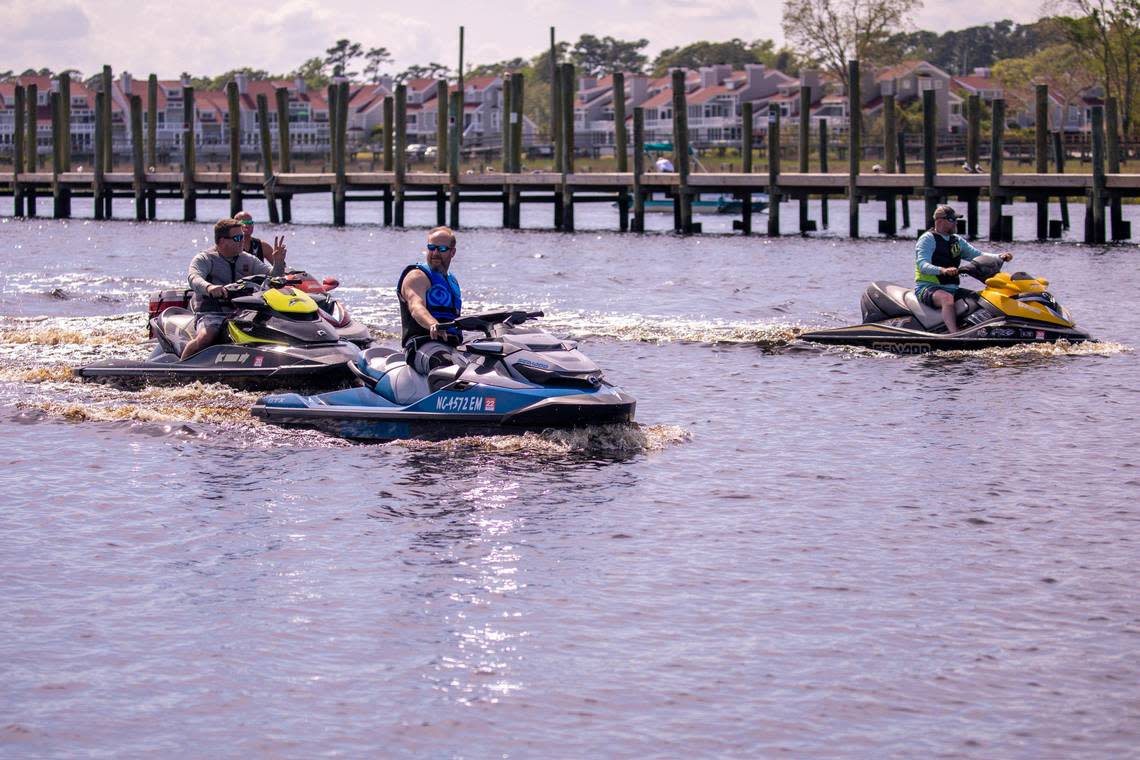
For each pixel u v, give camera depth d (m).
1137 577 8.73
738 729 6.56
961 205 73.75
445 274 13.42
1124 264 34.22
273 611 8.08
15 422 13.42
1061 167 60.41
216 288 15.51
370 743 6.41
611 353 18.52
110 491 10.81
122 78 163.38
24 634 7.70
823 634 7.75
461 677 7.15
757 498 10.73
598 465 11.81
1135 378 16.14
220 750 6.34
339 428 12.98
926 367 17.19
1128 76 106.81
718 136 149.12
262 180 61.16
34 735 6.47
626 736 6.49
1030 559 9.11
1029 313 18.48
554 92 63.19
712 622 7.93
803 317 22.97
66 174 66.38
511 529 9.81
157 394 14.92
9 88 166.50
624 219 53.12
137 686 7.02
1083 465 11.80
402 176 56.53
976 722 6.64
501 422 12.62
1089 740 6.45
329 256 38.53
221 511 10.23
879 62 123.94
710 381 16.34
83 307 24.48
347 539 9.52
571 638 7.68
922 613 8.09
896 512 10.30
